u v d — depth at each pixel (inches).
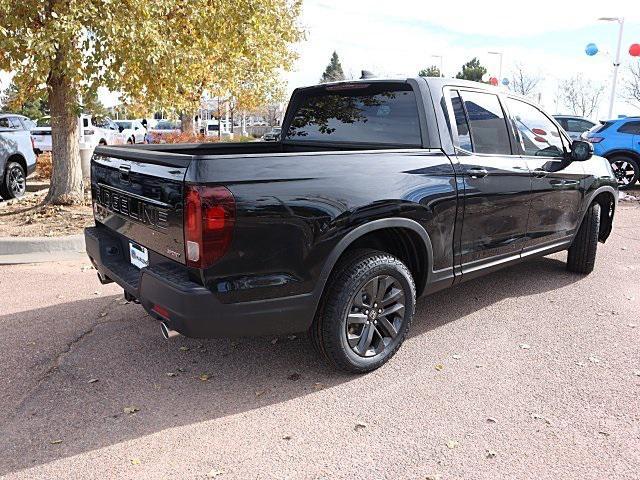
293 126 199.9
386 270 140.6
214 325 118.3
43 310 188.4
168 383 140.5
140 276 127.6
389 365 151.0
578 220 215.8
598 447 114.7
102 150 160.2
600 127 538.9
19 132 420.2
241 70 485.4
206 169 112.8
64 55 274.2
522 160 181.6
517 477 105.2
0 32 260.7
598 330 176.2
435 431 120.2
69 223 299.9
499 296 208.1
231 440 116.8
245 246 117.7
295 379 143.3
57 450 112.7
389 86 164.6
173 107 358.6
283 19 603.8
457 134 161.5
